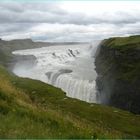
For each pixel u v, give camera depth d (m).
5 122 18.78
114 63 145.75
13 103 25.05
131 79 126.75
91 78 154.50
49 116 24.36
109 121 61.28
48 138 14.84
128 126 59.97
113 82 135.75
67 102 68.19
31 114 23.14
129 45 144.00
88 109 65.88
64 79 155.88
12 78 85.81
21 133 15.71
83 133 18.64
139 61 132.50
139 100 120.88
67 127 23.06
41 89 76.00
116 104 130.25
